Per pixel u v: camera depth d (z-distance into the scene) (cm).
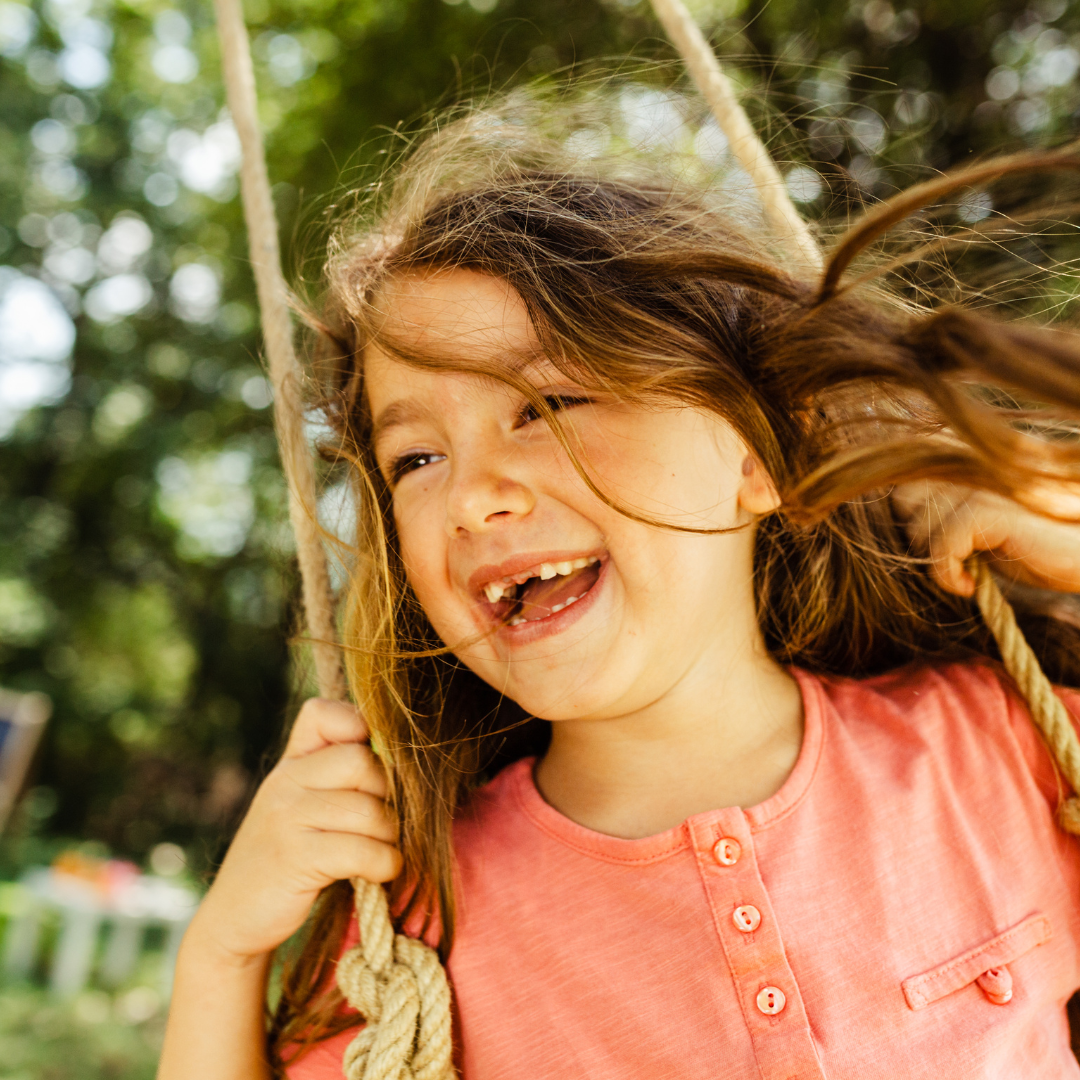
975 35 454
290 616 160
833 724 124
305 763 124
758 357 119
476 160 139
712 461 114
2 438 1457
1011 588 142
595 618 108
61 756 1570
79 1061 565
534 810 123
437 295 113
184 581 1488
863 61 462
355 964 115
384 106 630
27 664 1559
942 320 96
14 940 739
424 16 625
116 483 1433
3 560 1432
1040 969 110
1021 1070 104
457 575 113
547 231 117
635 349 110
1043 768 124
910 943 106
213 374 1385
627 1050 105
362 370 131
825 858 111
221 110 1130
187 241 1417
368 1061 108
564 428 108
